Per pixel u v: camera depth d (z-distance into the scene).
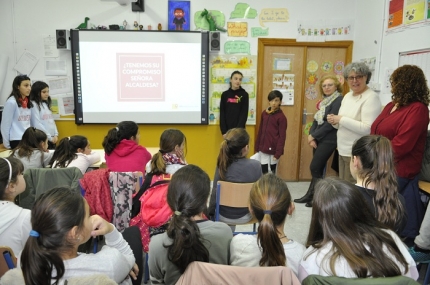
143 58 4.42
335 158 3.59
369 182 1.51
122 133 2.47
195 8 4.40
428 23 2.98
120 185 2.11
